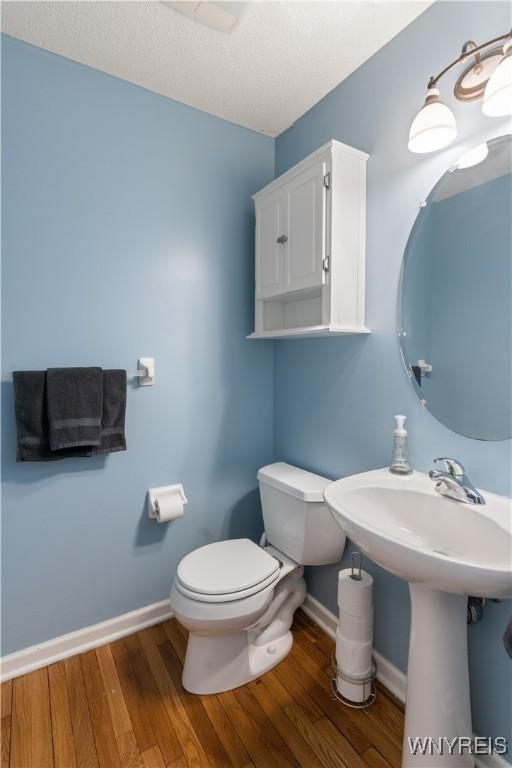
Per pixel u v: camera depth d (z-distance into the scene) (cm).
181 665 152
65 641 156
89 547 161
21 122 140
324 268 141
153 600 176
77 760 116
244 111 179
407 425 135
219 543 162
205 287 184
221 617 128
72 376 147
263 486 176
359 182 145
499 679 109
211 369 187
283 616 163
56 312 149
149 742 121
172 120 171
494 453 110
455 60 115
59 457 146
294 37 135
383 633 145
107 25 131
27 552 149
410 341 132
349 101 154
